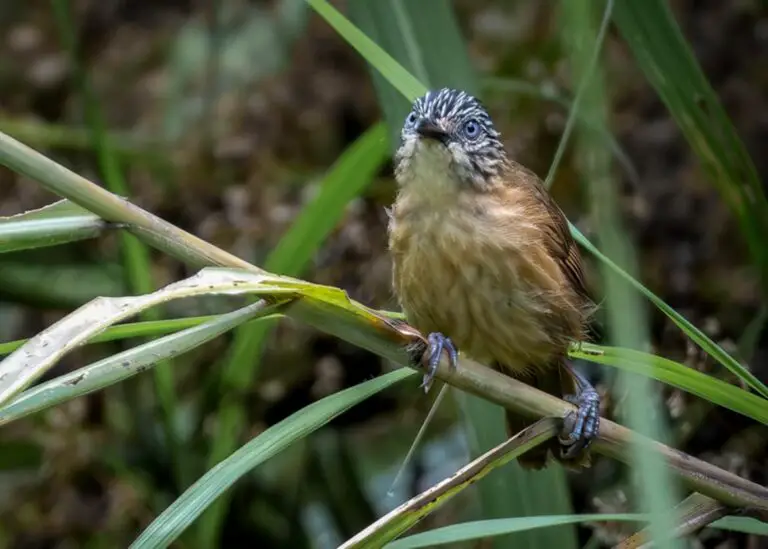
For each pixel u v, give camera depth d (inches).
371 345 191.2
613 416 274.5
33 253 400.8
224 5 447.5
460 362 198.7
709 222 382.3
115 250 412.8
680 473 199.2
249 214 403.5
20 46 458.6
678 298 375.9
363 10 271.4
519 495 255.6
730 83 397.4
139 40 463.5
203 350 409.7
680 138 392.8
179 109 431.2
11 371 158.2
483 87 332.8
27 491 406.6
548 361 271.4
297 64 431.8
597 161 155.6
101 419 405.4
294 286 176.1
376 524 182.9
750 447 287.6
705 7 409.4
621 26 236.1
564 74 396.2
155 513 392.8
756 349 333.4
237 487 417.4
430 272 257.3
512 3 418.6
